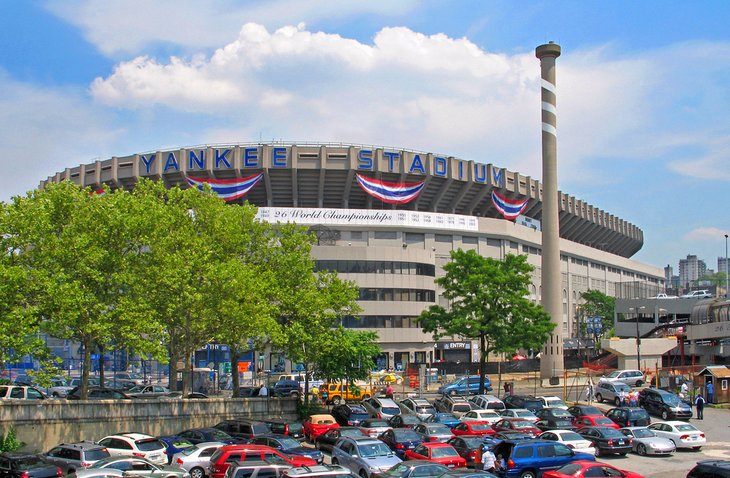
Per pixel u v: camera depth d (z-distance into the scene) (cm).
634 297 13475
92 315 4522
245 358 10144
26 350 3944
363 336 6312
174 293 5041
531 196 14150
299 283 6053
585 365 10200
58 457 3347
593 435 4072
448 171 12388
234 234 5747
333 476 2434
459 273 6919
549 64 9988
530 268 7025
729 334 8756
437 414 4666
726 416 5772
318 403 6234
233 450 3111
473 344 10744
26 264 4350
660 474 3566
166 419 4784
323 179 11744
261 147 11519
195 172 11675
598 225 17625
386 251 11044
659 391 5716
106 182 12125
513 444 3247
